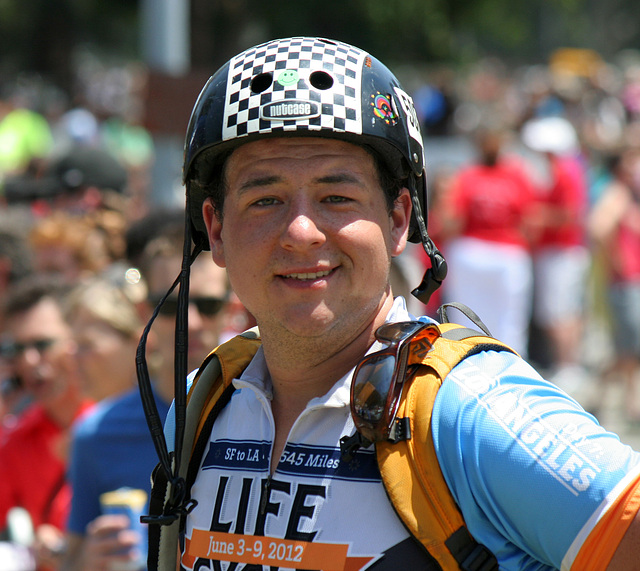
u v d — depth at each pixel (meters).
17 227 12.12
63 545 8.05
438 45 47.34
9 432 9.30
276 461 4.24
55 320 9.27
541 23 92.00
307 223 4.07
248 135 4.12
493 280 19.42
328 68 4.19
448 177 20.16
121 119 32.94
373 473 3.95
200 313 7.89
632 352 18.77
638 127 20.64
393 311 4.45
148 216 10.43
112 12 58.41
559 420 3.77
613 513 3.53
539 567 3.88
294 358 4.30
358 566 3.83
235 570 4.07
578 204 21.17
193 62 24.81
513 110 34.34
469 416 3.81
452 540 3.76
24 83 58.41
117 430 7.79
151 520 4.33
